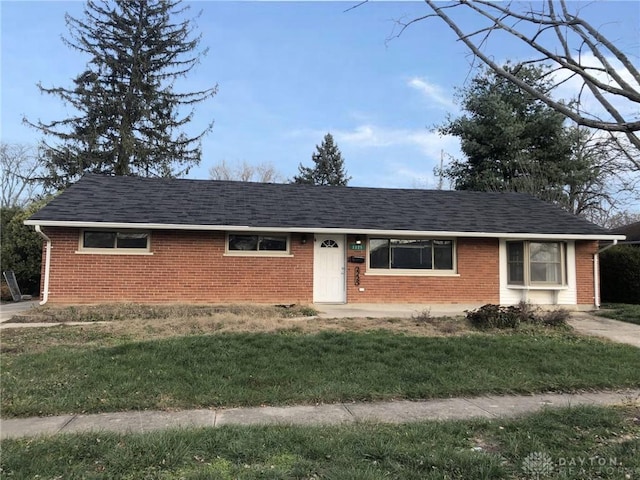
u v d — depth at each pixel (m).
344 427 5.00
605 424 5.11
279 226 14.08
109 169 29.67
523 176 24.34
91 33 29.81
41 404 5.71
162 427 5.06
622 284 17.98
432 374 7.15
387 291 15.14
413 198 17.64
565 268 15.73
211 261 14.31
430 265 15.48
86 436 4.62
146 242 14.09
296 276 14.76
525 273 15.41
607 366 7.96
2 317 12.49
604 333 11.23
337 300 14.99
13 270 19.78
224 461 4.05
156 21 31.44
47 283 13.45
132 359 7.54
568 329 11.17
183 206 14.81
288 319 11.75
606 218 30.97
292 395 6.18
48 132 28.80
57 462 4.01
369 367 7.46
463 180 27.20
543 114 24.70
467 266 15.57
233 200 15.80
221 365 7.33
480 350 8.62
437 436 4.71
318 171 49.69
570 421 5.18
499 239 15.77
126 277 13.87
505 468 3.95
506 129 24.14
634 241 22.86
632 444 4.45
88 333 9.78
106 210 13.84
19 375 6.81
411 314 13.24
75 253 13.63
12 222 19.98
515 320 11.11
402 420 5.39
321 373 7.12
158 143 30.81
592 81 4.33
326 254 15.07
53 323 11.20
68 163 28.77
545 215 16.78
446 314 13.52
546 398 6.44
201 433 4.67
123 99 29.92
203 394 6.14
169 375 6.83
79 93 29.11
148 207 14.43
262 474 3.75
